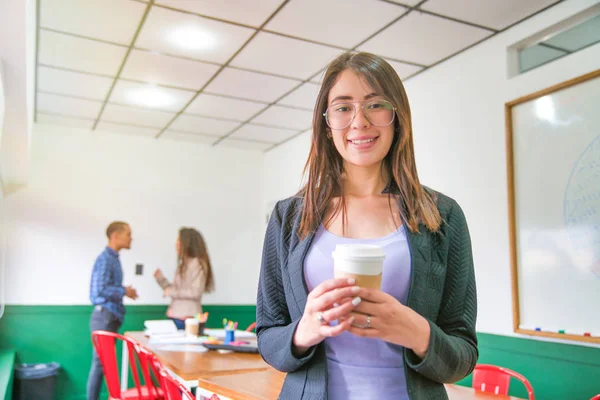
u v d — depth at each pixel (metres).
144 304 5.24
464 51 3.32
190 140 5.68
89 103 4.45
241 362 2.43
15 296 4.72
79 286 4.98
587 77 2.52
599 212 2.43
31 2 2.37
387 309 0.70
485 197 3.09
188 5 2.77
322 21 2.93
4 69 2.37
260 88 4.07
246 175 6.04
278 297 0.94
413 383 0.78
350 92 0.88
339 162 0.97
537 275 2.73
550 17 2.74
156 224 5.44
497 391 2.20
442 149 3.46
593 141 2.48
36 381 4.38
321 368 0.83
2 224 4.23
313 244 0.88
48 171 5.02
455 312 0.84
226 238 5.82
